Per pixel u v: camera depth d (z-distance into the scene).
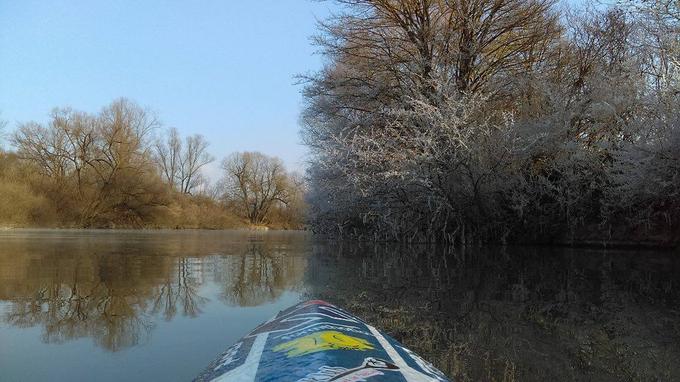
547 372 2.46
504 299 4.37
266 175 65.56
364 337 1.87
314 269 6.61
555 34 12.55
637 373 2.46
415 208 11.23
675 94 8.90
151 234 23.25
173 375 2.25
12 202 31.98
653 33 9.96
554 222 10.89
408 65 12.09
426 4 12.39
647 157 8.66
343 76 13.20
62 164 36.12
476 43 12.16
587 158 9.95
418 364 1.65
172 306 3.90
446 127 9.60
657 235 9.83
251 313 3.66
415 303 4.14
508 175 10.26
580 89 11.57
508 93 11.88
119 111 37.16
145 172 38.53
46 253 8.96
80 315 3.53
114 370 2.31
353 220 14.35
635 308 4.03
